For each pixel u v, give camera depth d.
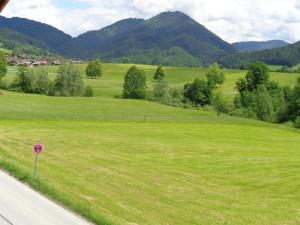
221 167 42.34
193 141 60.75
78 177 31.77
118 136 60.81
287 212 27.20
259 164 44.84
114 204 23.81
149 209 23.88
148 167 40.09
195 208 25.70
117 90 169.38
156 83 153.12
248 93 139.00
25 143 48.97
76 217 18.66
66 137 56.50
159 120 83.19
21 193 22.38
